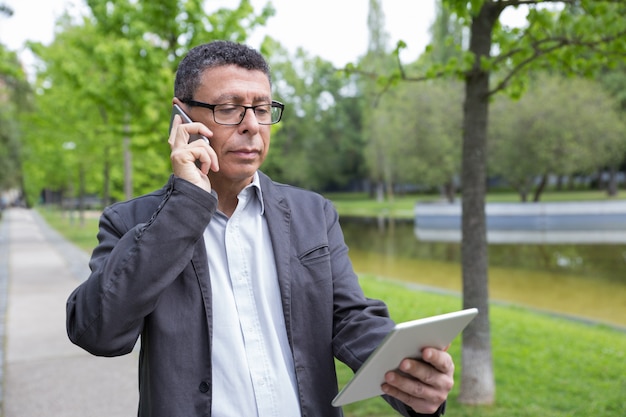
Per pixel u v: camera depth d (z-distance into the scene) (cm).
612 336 665
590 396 457
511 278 1215
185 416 126
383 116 4141
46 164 2453
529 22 397
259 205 146
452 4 360
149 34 768
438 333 114
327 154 5241
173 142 133
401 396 124
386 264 1527
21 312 761
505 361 556
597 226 2339
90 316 121
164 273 122
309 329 139
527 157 2441
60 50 1220
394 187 6056
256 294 138
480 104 422
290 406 134
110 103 820
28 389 458
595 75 436
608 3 381
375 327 134
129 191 1063
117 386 463
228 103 133
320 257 144
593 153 2456
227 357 132
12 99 1603
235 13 738
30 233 2369
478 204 431
